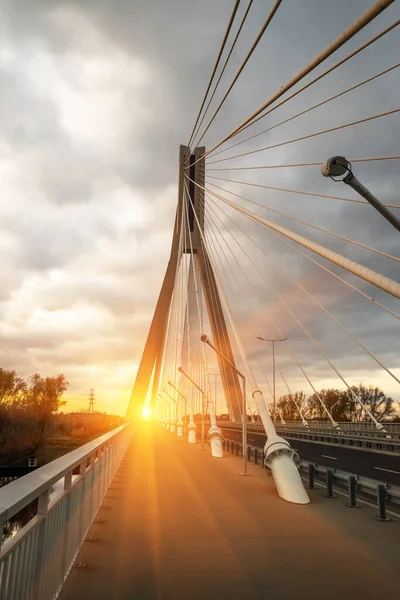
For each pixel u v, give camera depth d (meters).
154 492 12.38
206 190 44.56
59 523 4.86
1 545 2.85
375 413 80.44
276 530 8.31
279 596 5.18
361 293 21.48
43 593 4.06
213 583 5.56
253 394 16.52
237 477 16.05
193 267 62.62
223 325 59.72
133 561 6.29
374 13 8.49
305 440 37.97
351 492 10.81
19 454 53.00
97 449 7.75
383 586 5.49
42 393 55.84
